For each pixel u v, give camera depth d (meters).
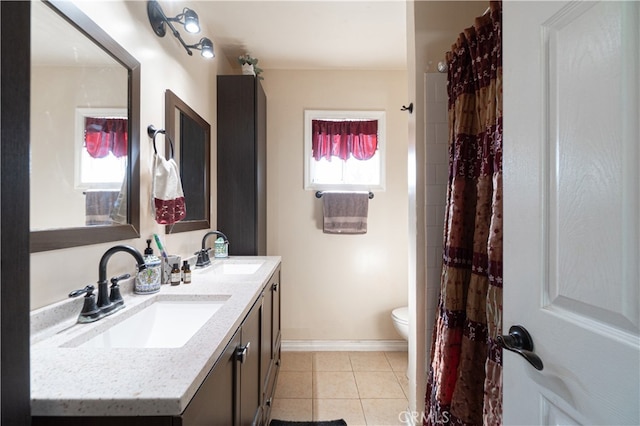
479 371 1.09
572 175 0.48
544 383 0.53
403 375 2.08
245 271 1.79
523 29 0.60
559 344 0.50
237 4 1.69
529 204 0.58
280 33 1.98
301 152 2.49
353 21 1.85
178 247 1.49
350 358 2.33
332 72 2.49
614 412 0.40
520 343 0.58
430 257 1.46
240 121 2.09
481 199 1.09
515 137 0.62
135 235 1.09
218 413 0.67
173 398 0.47
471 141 1.21
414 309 1.51
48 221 0.76
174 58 1.45
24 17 0.46
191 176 1.66
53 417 0.47
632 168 0.39
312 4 1.69
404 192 2.50
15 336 0.43
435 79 1.46
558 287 0.51
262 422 1.25
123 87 1.05
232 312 0.85
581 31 0.46
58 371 0.54
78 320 0.78
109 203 0.98
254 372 1.10
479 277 1.10
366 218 2.43
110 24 0.99
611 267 0.41
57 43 0.79
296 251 2.48
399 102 2.50
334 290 2.49
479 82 1.12
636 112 0.39
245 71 2.12
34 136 0.73
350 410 1.69
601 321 0.43
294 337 2.47
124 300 0.96
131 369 0.55
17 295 0.44
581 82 0.46
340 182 2.52
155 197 1.19
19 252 0.44
